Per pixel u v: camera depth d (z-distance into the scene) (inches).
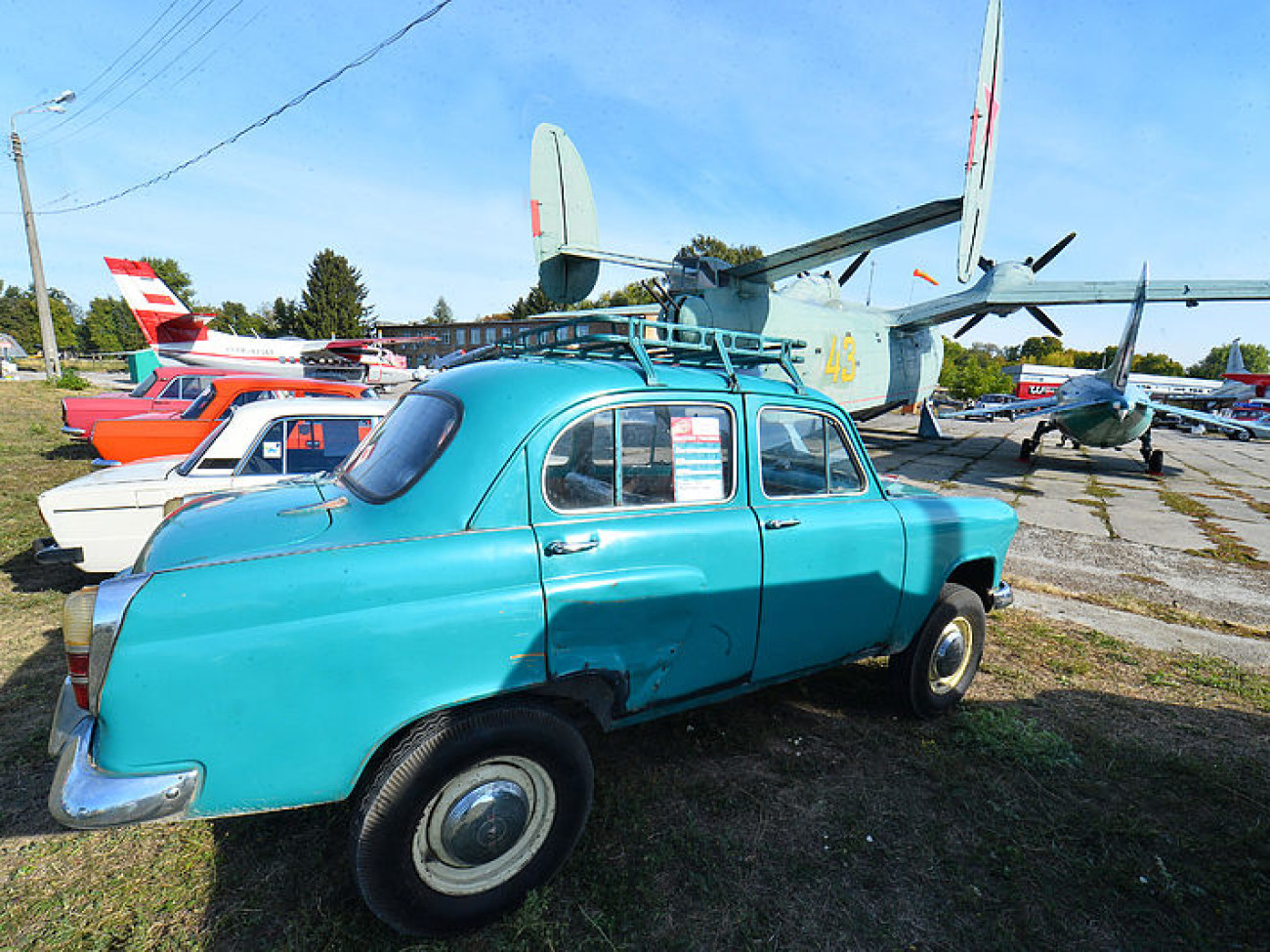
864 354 538.0
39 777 109.6
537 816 85.4
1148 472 585.0
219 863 92.0
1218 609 222.2
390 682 73.0
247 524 81.6
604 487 90.7
